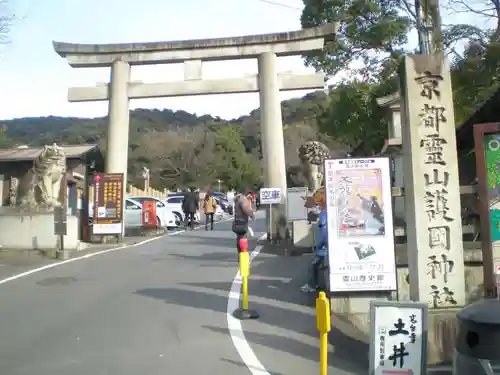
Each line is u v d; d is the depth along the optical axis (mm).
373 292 7945
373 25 19047
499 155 6934
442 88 6973
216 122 94938
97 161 22750
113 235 19516
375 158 7848
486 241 6789
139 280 11641
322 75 19547
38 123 99438
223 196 44812
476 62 15641
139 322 8164
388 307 5500
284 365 6238
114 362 6340
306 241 15305
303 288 10008
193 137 71750
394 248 7785
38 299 9852
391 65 19000
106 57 20828
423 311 5434
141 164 66125
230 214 41438
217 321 8180
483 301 4414
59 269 13258
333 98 21578
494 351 4027
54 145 16984
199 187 63219
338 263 7777
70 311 8898
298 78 19609
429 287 6840
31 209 16266
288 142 64250
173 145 69250
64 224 15320
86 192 21000
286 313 8594
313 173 16984
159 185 64438
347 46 20219
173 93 20359
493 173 6961
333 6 20047
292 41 19547
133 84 20688
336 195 7836
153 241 20031
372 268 7766
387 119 14852
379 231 7801
